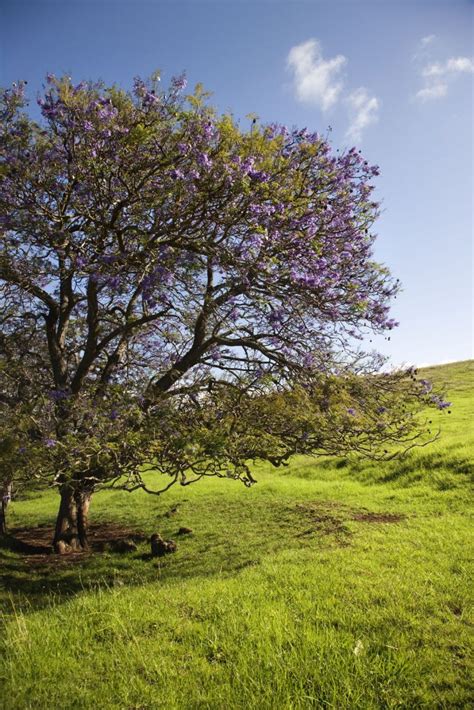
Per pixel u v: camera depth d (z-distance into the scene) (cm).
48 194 843
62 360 1130
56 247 793
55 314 1129
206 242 788
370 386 939
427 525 1053
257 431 848
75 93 805
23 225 773
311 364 898
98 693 420
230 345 984
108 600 655
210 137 790
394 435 927
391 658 455
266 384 855
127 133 777
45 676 449
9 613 741
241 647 486
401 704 394
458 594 604
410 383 943
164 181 798
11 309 1075
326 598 607
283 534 1166
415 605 570
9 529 1574
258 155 800
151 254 745
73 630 543
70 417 803
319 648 471
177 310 915
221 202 800
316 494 1616
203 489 1919
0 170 745
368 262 920
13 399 961
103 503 1905
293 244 805
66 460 753
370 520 1191
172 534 1318
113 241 899
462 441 1803
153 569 1026
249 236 771
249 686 423
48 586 923
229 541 1171
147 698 409
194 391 897
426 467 1658
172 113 766
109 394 822
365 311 880
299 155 862
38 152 827
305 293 832
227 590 669
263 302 786
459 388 3638
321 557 832
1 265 849
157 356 1180
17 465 721
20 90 822
